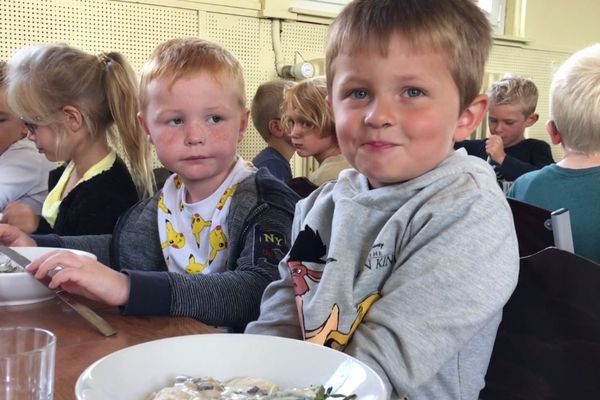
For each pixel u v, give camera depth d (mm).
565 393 772
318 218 951
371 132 819
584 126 1578
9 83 1738
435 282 713
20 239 1157
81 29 2541
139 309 845
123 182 1652
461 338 700
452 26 811
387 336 698
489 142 3062
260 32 2990
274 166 2621
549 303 756
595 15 4484
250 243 1084
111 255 1277
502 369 822
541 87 4266
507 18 4070
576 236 1544
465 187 781
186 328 791
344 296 802
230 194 1187
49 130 1689
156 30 2707
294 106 2502
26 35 2432
